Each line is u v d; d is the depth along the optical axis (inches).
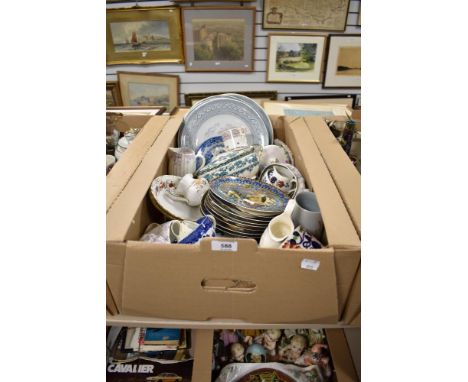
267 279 21.5
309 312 22.7
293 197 29.9
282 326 23.9
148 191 28.8
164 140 35.4
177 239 26.5
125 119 42.6
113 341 29.9
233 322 23.8
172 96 77.7
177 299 22.6
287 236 24.3
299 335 31.4
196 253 20.7
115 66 75.4
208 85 77.1
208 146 38.9
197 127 40.9
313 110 60.4
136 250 20.7
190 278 21.7
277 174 32.9
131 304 22.9
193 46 72.4
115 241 20.8
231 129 39.8
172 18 69.2
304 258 20.5
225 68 74.9
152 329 30.2
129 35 71.5
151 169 29.9
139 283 21.9
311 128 37.9
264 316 23.1
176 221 27.6
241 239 20.3
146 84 76.9
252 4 68.6
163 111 47.9
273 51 72.8
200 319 23.6
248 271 21.2
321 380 28.8
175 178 32.5
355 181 27.2
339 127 39.3
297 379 28.9
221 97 40.3
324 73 75.6
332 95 78.0
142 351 28.8
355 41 72.0
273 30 71.0
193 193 31.0
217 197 28.1
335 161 30.5
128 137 38.4
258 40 72.2
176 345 29.0
